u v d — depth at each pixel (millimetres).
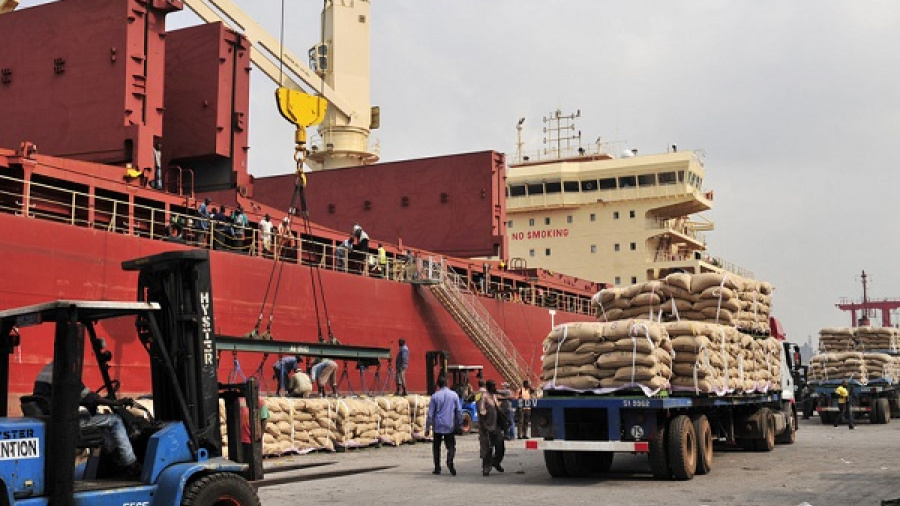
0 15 29750
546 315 47906
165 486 8609
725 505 11867
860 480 14484
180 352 9133
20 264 20609
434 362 28875
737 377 17047
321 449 21625
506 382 36812
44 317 8547
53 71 28594
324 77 52812
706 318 16922
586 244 65812
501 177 48656
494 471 17297
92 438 8797
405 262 37219
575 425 15422
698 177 66125
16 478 7902
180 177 30125
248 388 10000
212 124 30828
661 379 14672
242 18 42906
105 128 27516
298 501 12805
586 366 14992
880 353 34094
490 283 44656
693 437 15281
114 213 23953
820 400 32438
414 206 48875
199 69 31375
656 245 66250
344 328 31375
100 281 22578
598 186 65750
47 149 28000
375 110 55125
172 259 9125
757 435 20016
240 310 26766
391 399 24281
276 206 52125
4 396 8969
